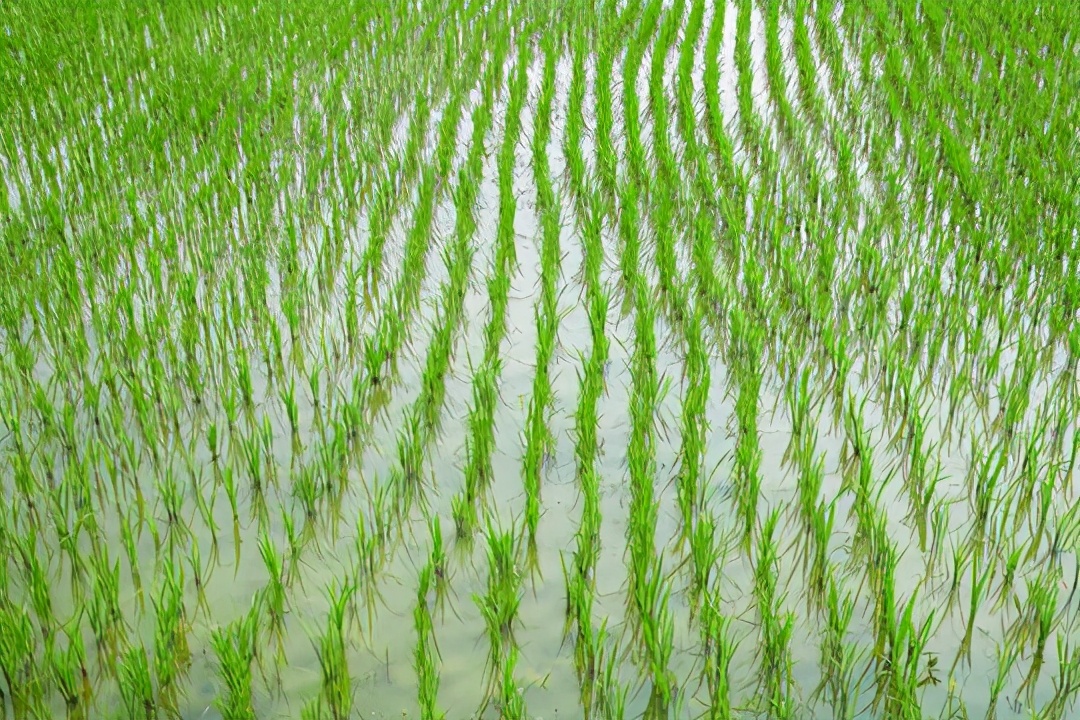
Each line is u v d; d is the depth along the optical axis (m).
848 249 4.80
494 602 2.79
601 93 6.36
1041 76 6.84
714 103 6.20
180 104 6.24
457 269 4.51
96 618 2.64
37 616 2.79
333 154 5.71
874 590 2.91
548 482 3.39
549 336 3.99
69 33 7.48
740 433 3.51
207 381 3.88
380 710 2.58
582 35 7.51
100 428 3.57
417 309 4.41
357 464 3.49
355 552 3.10
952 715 2.55
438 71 7.05
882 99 6.45
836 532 3.17
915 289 4.38
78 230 4.93
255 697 2.61
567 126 5.95
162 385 3.65
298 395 3.85
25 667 2.56
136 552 3.01
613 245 4.88
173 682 2.58
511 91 6.46
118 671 2.65
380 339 3.88
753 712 2.56
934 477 3.40
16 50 7.26
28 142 5.57
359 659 2.74
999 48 7.20
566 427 3.65
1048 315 4.26
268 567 2.79
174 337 4.12
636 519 3.01
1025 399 3.65
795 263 4.52
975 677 2.67
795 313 4.26
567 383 3.90
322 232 5.07
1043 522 3.05
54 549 3.07
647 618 2.60
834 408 3.71
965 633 2.81
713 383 3.89
